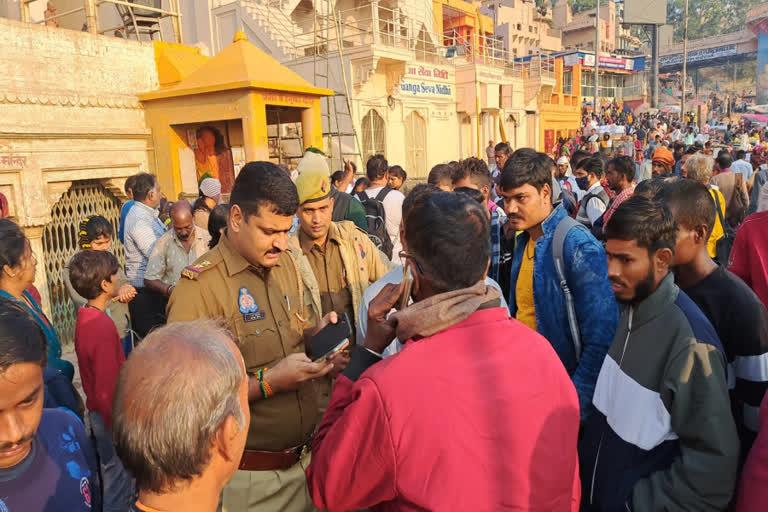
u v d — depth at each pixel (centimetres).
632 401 169
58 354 250
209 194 487
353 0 1814
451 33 2797
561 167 953
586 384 217
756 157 1009
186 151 756
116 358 280
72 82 650
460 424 117
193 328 106
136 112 734
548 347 138
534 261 248
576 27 5900
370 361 142
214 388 96
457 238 127
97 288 284
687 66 6191
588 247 224
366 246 294
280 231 188
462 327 129
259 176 182
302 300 231
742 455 188
